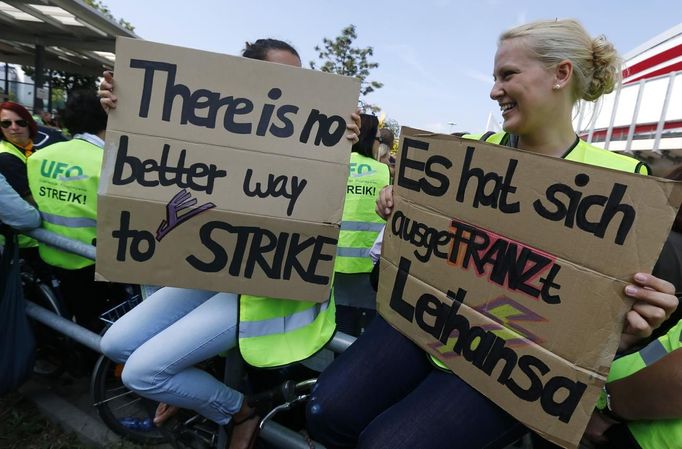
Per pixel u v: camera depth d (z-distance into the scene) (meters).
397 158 1.48
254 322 1.54
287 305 1.62
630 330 1.00
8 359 2.27
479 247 1.23
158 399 1.55
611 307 1.00
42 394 2.73
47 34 10.68
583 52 1.27
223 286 1.50
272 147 1.44
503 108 1.38
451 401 1.25
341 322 2.77
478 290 1.23
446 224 1.31
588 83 1.32
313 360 2.01
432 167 1.35
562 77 1.29
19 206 2.21
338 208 1.46
